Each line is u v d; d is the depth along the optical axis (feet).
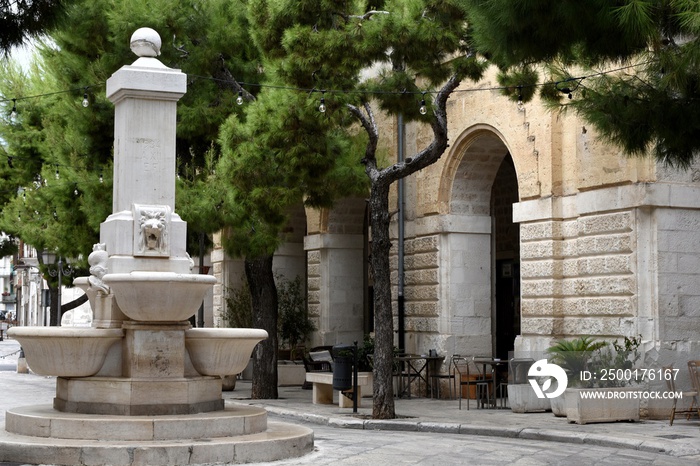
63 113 74.79
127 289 39.11
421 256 77.71
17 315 286.05
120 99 42.80
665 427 51.62
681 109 39.83
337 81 57.36
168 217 42.22
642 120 40.32
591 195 61.41
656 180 57.36
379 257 58.23
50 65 75.36
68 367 39.68
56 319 107.65
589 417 53.36
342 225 91.97
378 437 47.34
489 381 66.28
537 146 65.82
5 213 102.32
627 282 58.75
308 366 83.71
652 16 35.81
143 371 39.75
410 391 75.56
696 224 58.54
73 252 88.02
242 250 67.56
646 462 40.60
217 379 41.78
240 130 63.10
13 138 96.22
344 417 58.90
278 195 63.10
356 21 55.52
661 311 57.16
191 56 68.74
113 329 40.34
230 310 94.99
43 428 37.78
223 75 70.95
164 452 35.19
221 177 65.31
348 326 91.50
